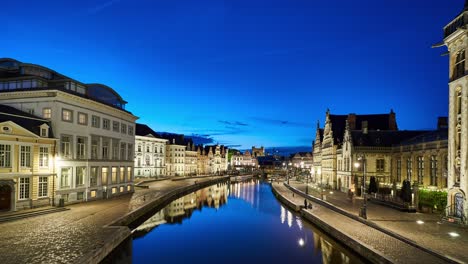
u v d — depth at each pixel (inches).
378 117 3026.6
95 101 1877.5
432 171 1739.7
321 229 1446.9
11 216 1290.6
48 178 1568.7
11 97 1691.7
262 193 3513.8
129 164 2352.4
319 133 3649.1
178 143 5438.0
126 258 1123.9
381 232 1191.6
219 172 7135.8
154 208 1941.4
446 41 1360.7
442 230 1167.0
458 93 1320.1
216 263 1086.4
